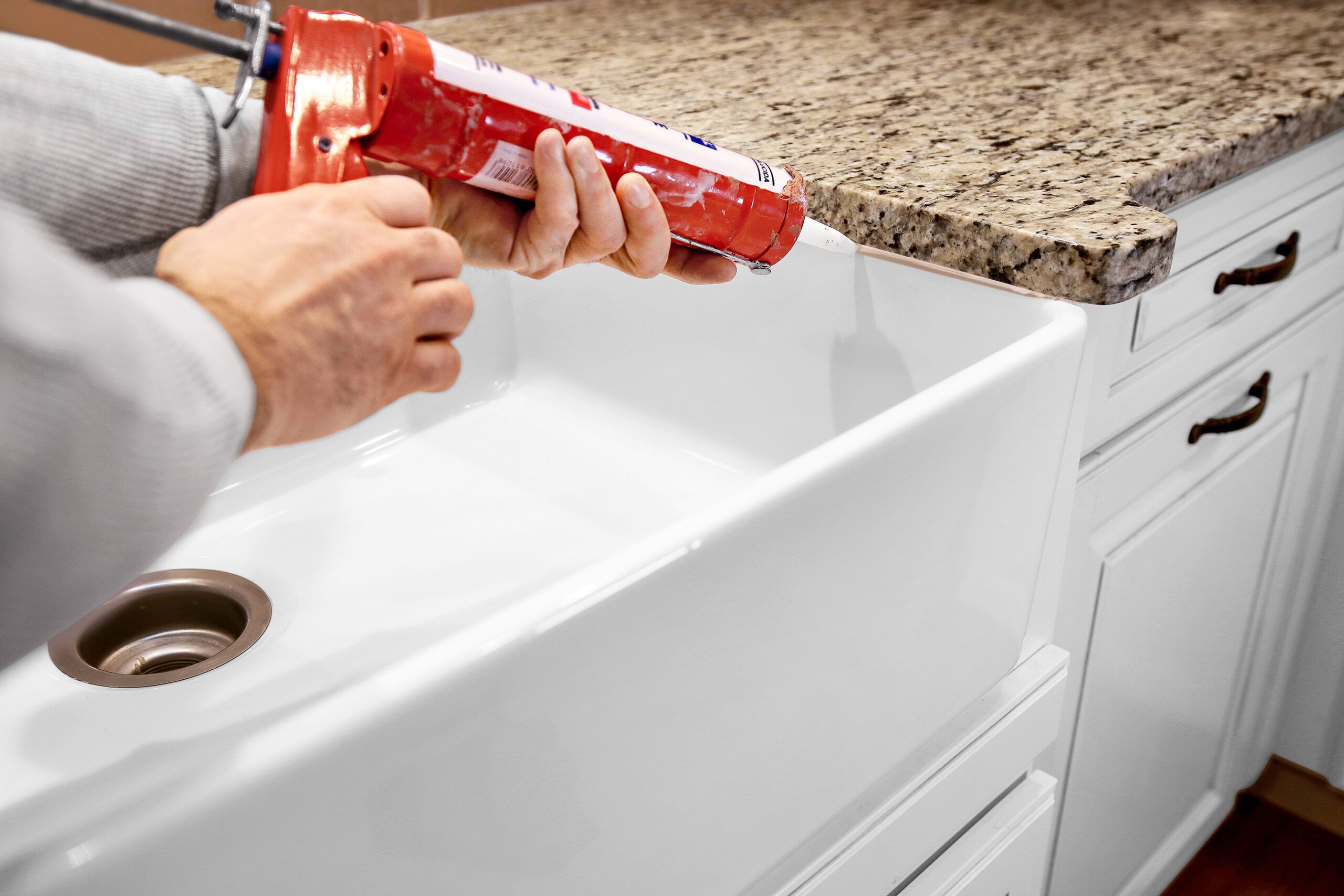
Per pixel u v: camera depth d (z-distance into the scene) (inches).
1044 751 29.1
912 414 16.2
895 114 29.5
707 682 14.2
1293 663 49.3
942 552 18.1
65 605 8.4
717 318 27.2
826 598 15.7
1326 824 52.1
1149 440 28.3
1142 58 35.5
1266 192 29.3
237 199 16.3
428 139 14.0
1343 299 37.6
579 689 12.3
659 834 14.6
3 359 7.4
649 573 12.6
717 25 43.2
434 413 30.2
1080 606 28.3
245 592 23.7
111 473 8.1
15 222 8.0
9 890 8.5
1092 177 23.6
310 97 13.3
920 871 22.7
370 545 25.4
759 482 14.2
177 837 9.3
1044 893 34.5
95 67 14.6
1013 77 33.6
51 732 19.2
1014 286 21.2
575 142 14.7
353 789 10.5
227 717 19.9
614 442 29.6
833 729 17.3
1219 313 29.3
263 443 10.7
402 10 40.7
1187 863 50.1
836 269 24.1
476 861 12.1
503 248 17.2
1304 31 38.9
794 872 18.4
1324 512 43.6
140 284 9.3
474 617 23.0
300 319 10.2
